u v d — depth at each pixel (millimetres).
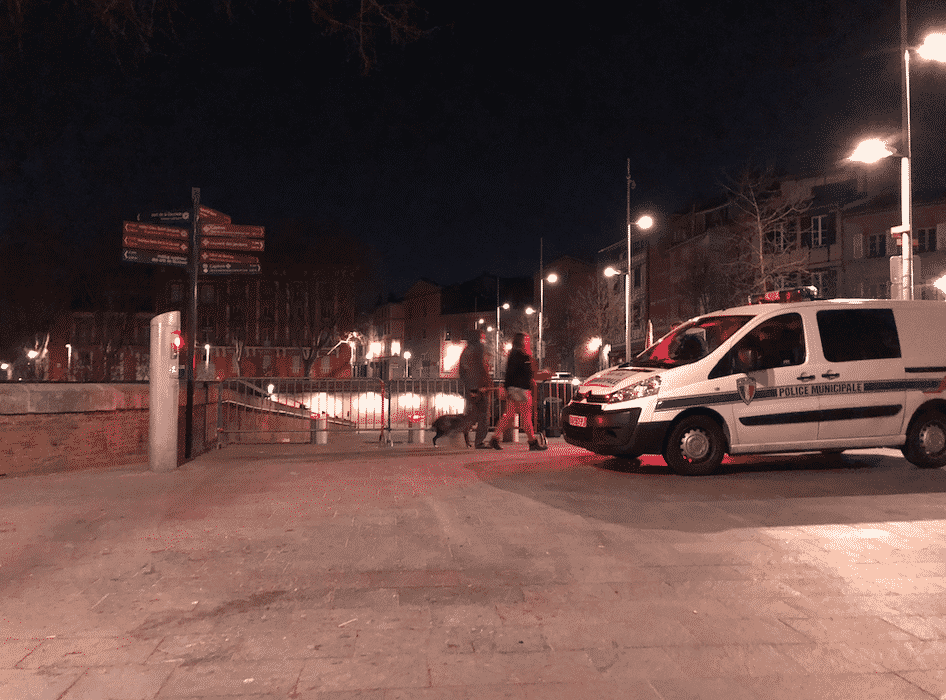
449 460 9414
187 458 9492
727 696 2613
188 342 9547
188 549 4691
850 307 8016
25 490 6961
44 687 2703
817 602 3613
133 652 3039
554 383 14539
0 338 51219
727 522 5391
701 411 7621
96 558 4484
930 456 8039
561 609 3539
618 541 4848
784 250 36594
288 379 12891
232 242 9609
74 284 61188
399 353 100938
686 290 43750
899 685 2693
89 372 67375
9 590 3871
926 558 4395
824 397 7719
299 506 6117
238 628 3309
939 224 35594
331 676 2793
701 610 3512
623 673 2811
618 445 7590
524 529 5215
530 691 2660
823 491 6672
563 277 69875
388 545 4777
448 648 3064
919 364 8000
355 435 13938
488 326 84500
